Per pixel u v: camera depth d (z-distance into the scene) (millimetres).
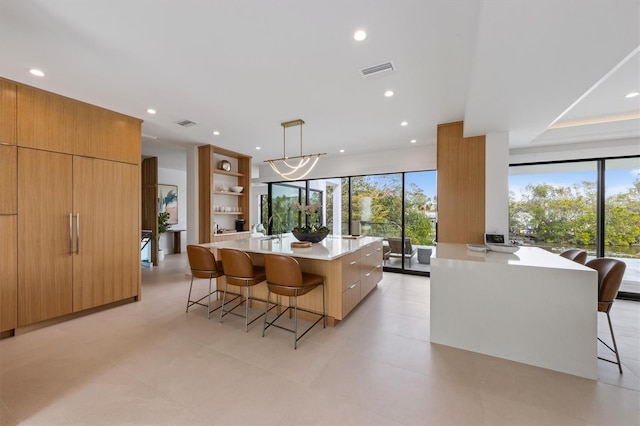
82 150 3127
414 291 4219
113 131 3424
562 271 2125
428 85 2717
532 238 4449
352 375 2043
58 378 1985
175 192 8109
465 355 2348
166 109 3367
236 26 1853
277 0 1609
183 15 1741
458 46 2066
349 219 6082
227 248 3047
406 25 1833
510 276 2283
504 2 1376
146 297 3893
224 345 2492
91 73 2490
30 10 1685
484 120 3125
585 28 1554
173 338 2625
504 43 1713
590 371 2035
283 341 2580
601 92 2910
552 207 4328
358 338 2654
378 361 2240
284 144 5016
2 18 1754
